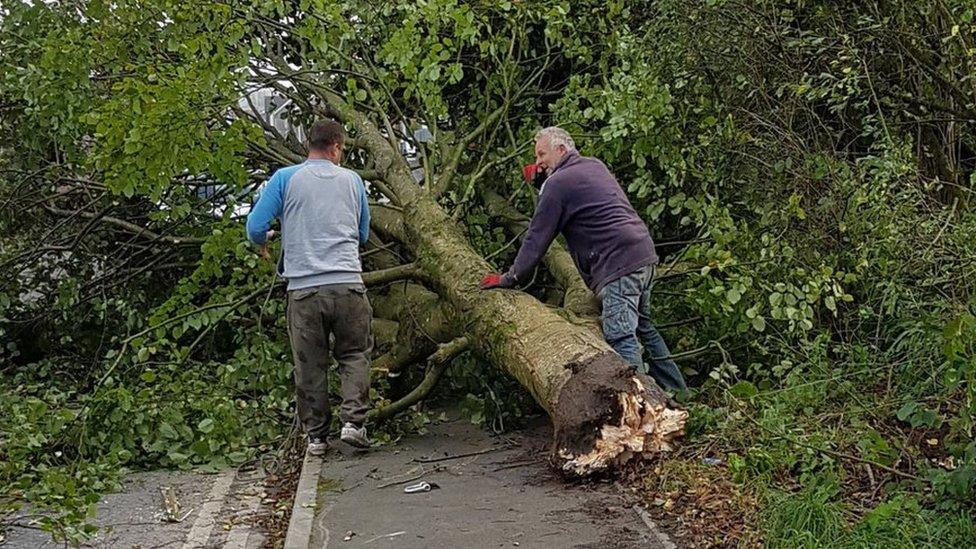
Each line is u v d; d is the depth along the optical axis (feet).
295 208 17.76
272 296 22.59
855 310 18.04
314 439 17.90
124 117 19.71
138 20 21.22
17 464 17.12
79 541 13.46
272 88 24.79
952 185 18.43
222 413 19.22
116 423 18.78
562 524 12.80
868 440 13.62
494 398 18.97
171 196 24.09
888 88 19.57
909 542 10.83
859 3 19.67
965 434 13.14
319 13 21.62
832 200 17.87
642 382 15.12
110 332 27.12
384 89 23.03
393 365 21.48
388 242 23.59
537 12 22.66
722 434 14.89
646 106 19.26
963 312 13.89
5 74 23.15
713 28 19.88
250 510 15.97
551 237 17.26
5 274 26.27
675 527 12.48
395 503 14.42
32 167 25.64
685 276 20.27
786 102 19.51
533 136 22.97
